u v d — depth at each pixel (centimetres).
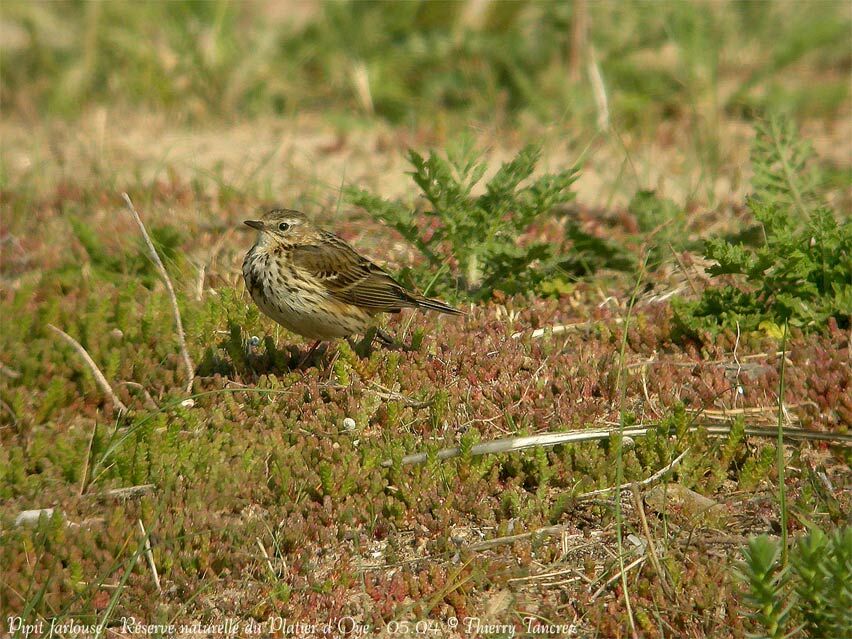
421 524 931
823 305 1180
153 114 2155
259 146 1989
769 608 755
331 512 941
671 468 951
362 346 1171
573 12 2150
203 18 2383
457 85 2203
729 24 2389
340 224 1566
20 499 951
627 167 1817
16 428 1078
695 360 1154
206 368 1152
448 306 1217
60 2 2483
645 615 839
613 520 934
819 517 910
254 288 1173
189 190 1702
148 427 1010
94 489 972
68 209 1634
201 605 877
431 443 981
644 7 2272
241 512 953
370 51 2256
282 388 1093
